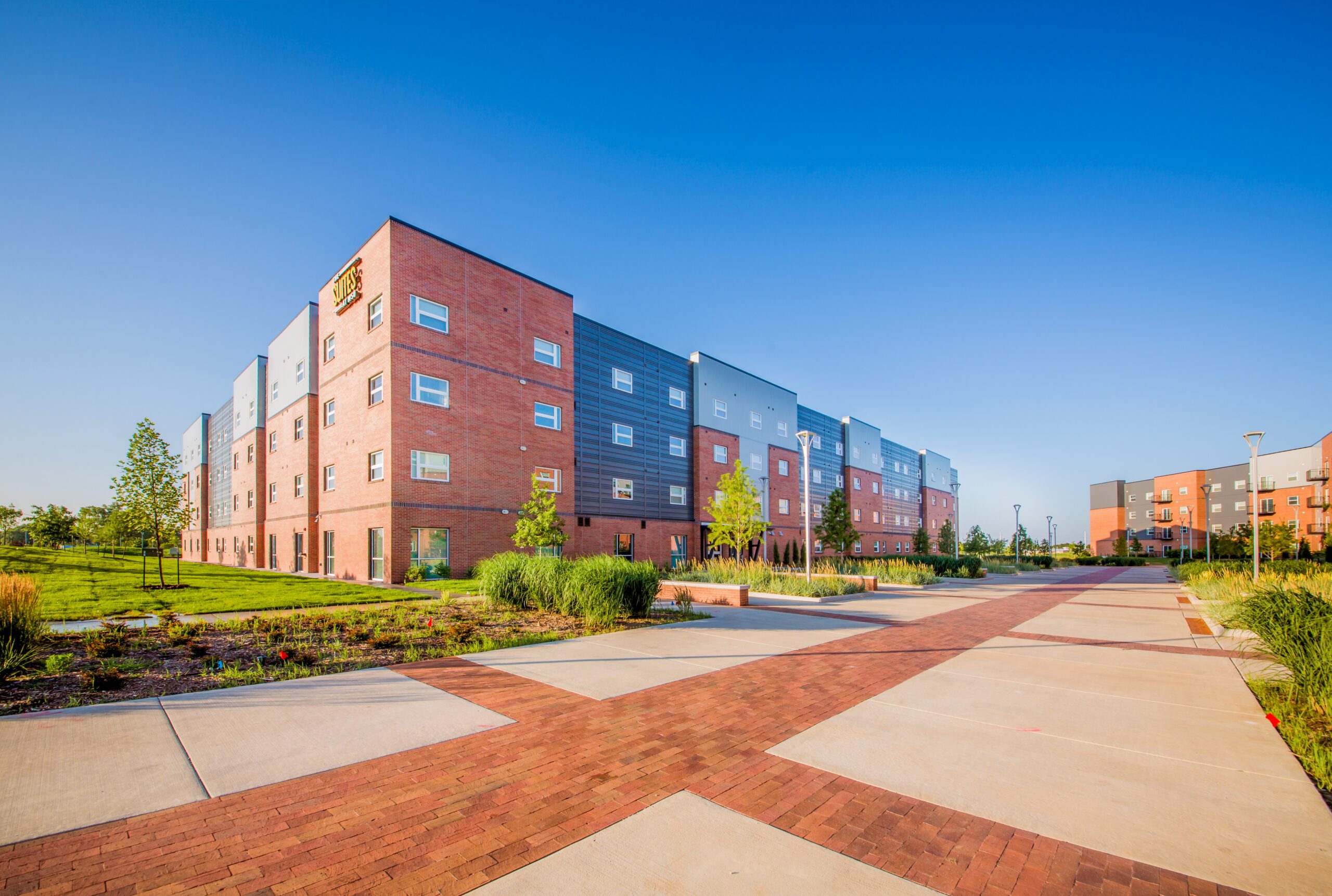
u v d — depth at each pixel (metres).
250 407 36.28
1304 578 16.95
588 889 3.10
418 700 6.40
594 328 31.58
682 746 5.19
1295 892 3.15
